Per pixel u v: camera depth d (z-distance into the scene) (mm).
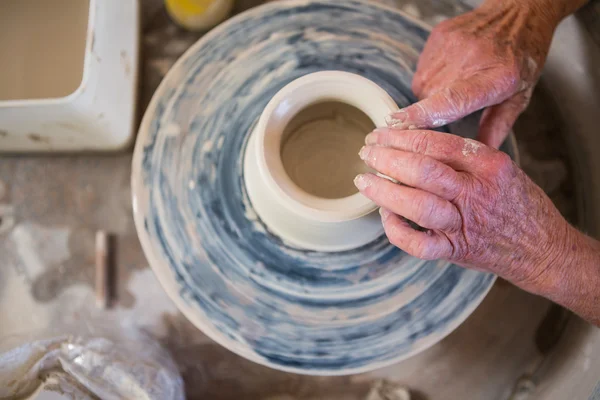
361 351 852
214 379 1023
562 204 1087
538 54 860
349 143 876
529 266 765
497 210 695
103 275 1027
